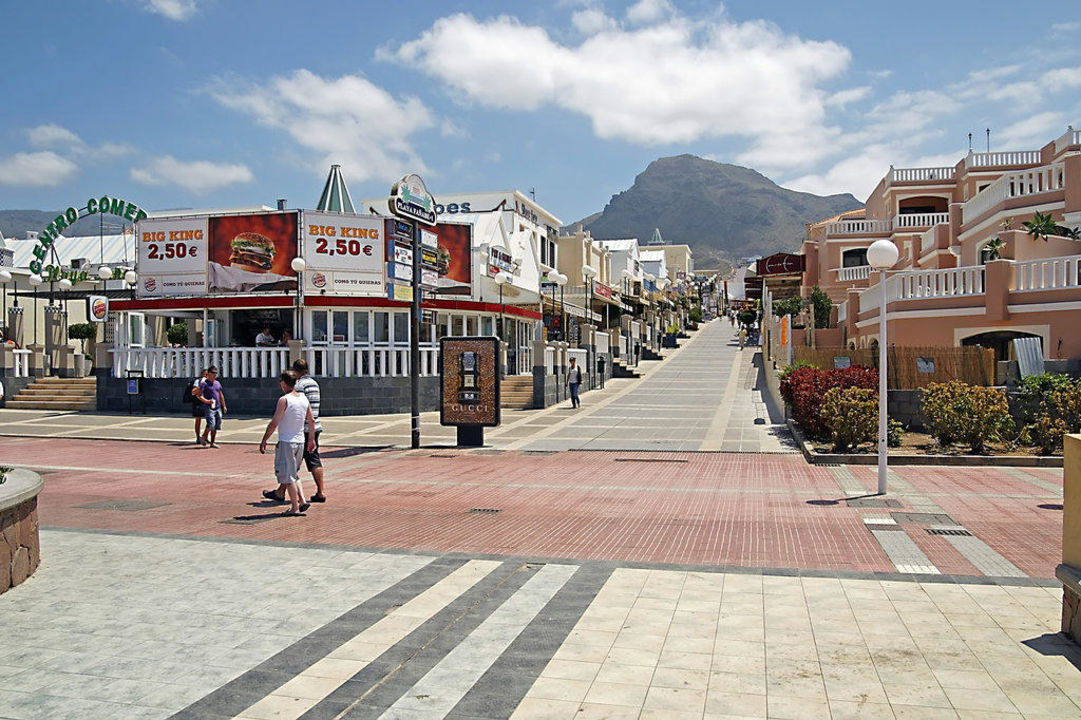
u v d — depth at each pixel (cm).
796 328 4009
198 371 2661
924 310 2372
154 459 1691
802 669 503
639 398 3055
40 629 591
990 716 434
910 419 1830
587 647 548
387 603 654
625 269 6094
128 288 3488
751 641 554
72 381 2928
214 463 1628
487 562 790
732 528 951
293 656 537
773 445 1820
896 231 4031
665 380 3794
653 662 519
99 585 705
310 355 2608
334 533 937
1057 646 536
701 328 8900
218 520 1018
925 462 1480
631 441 1931
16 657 536
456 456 1728
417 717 445
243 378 2594
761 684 481
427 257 1941
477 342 1869
